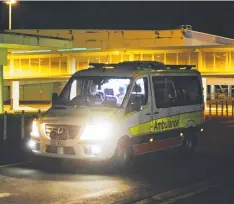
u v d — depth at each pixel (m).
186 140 15.20
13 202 9.02
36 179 11.19
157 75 13.74
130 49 45.88
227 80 50.88
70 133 11.73
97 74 13.19
